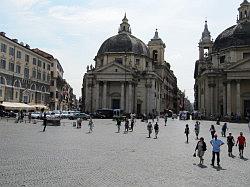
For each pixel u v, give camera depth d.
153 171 12.86
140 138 27.33
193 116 76.38
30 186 9.84
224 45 72.88
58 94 91.06
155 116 77.06
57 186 9.93
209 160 16.52
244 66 64.81
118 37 81.94
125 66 73.75
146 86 80.25
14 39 63.94
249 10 74.69
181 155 17.77
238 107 65.06
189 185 10.70
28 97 67.19
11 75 60.16
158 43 99.06
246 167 14.75
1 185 9.84
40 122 45.72
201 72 84.06
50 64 79.88
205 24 97.69
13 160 14.27
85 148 19.11
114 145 21.27
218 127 44.56
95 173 12.02
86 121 54.41
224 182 11.38
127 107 73.88
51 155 15.95
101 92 75.81
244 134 33.62
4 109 55.25
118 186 10.16
